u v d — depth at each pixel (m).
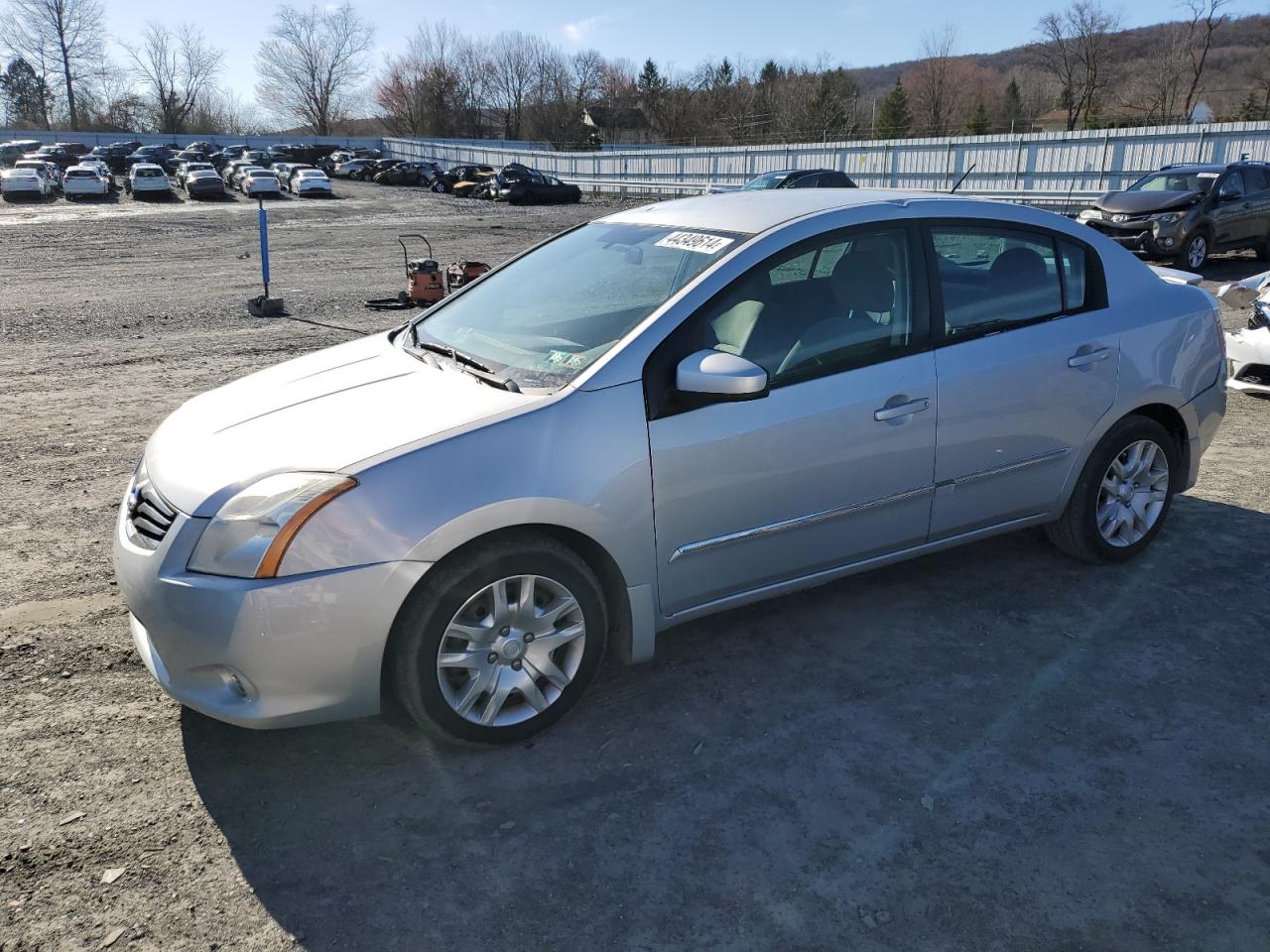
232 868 2.47
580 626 3.01
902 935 2.26
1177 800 2.74
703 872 2.47
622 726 3.12
